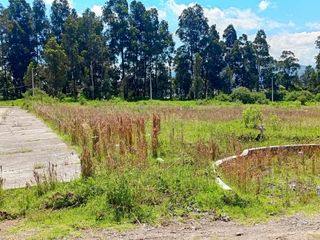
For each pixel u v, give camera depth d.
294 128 17.56
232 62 70.44
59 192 7.12
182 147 11.77
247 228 6.21
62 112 24.05
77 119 16.06
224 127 17.31
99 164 8.91
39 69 56.34
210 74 67.94
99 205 6.73
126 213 6.53
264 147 12.86
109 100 51.16
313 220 6.59
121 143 10.13
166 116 21.55
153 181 7.59
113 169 8.22
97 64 61.06
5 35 62.59
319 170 10.42
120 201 6.69
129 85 63.50
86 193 7.11
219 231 6.07
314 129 17.31
